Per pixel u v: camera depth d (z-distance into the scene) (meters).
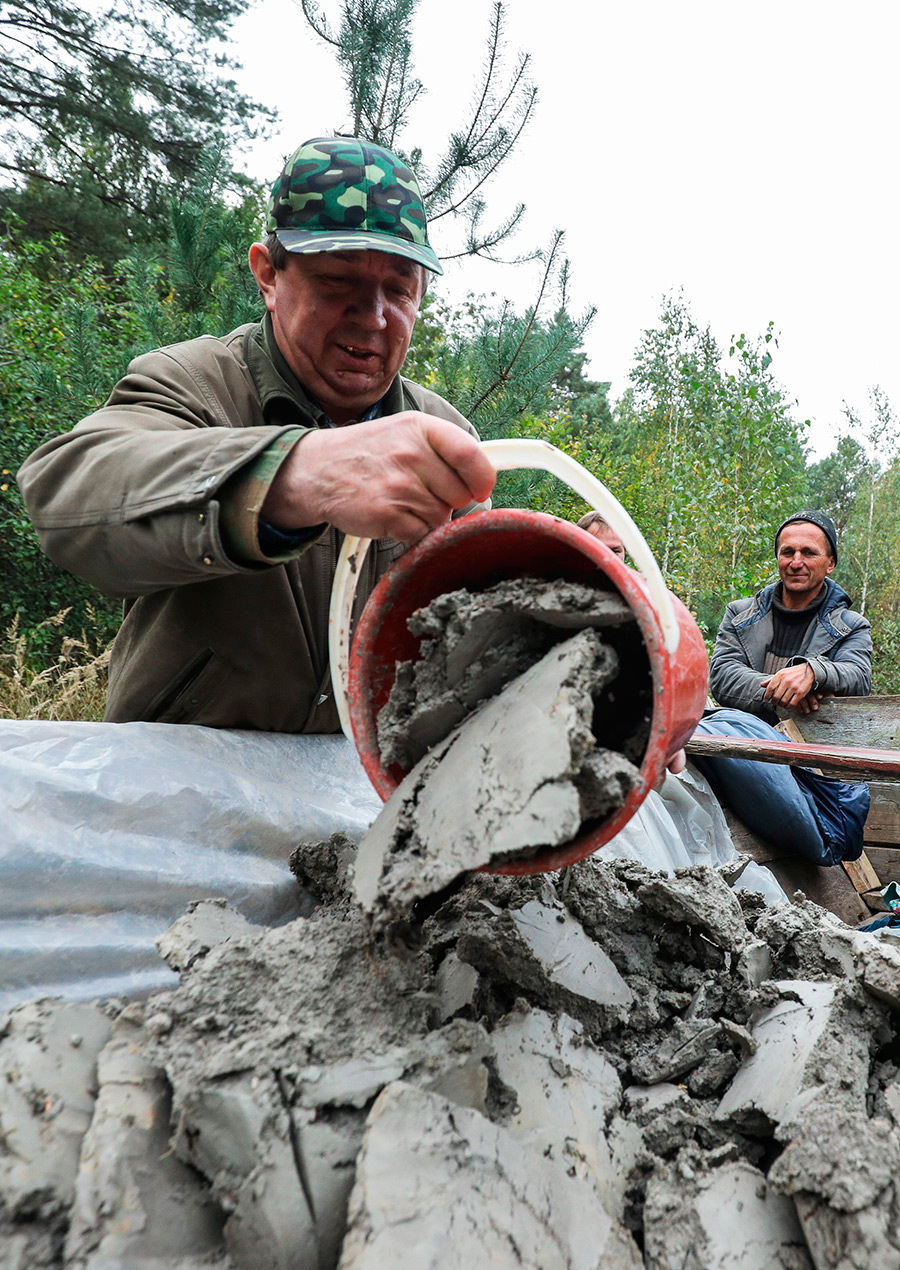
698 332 11.62
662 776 1.05
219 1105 0.88
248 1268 0.82
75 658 5.78
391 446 1.08
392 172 1.72
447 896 1.41
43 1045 0.97
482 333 4.90
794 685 3.21
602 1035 1.24
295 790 1.80
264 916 1.58
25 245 8.47
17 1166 0.84
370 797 1.91
